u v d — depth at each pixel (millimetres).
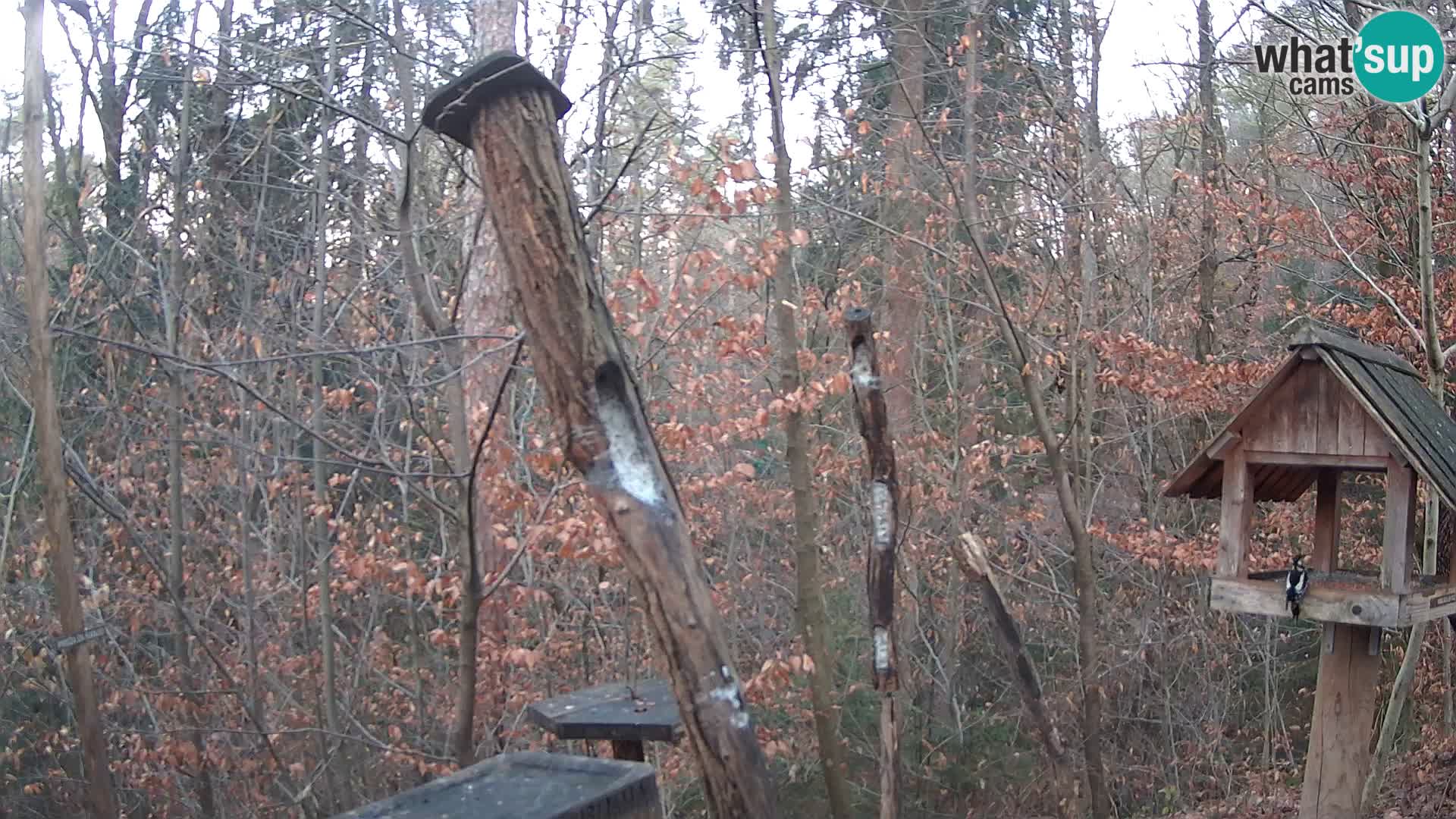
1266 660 12492
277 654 10391
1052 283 12062
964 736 12914
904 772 12805
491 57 3100
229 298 10836
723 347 8414
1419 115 7496
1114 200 12547
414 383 6980
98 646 9984
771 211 9203
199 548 10703
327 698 9766
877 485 6125
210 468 10891
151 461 10805
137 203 10133
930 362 14531
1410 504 5883
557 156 3111
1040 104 12070
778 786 12938
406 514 9688
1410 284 11695
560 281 3014
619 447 2986
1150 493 12805
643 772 2734
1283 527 13055
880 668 6199
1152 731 13062
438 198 9664
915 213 12406
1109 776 11883
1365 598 5887
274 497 10391
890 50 11586
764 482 12242
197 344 9672
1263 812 10977
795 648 11250
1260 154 14523
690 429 8500
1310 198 10016
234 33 8891
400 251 7738
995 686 13625
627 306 8844
